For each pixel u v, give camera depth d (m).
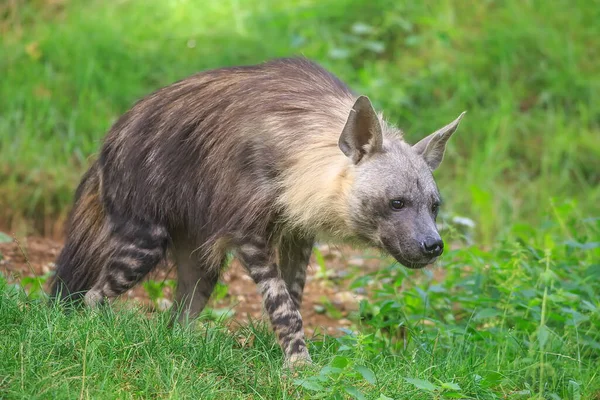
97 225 9.84
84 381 7.34
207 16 17.47
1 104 14.98
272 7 17.98
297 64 9.71
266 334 9.18
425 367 8.63
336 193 8.82
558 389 8.85
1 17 16.75
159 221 9.44
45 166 13.87
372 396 7.83
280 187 8.91
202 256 9.44
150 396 7.59
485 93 17.25
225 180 9.09
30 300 8.75
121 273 9.44
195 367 8.09
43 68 15.74
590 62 17.84
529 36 17.95
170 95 9.62
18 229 13.16
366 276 10.56
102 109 15.27
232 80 9.52
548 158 16.31
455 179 16.00
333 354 8.74
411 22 18.05
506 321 10.12
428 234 8.48
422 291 10.02
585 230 12.89
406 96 16.89
